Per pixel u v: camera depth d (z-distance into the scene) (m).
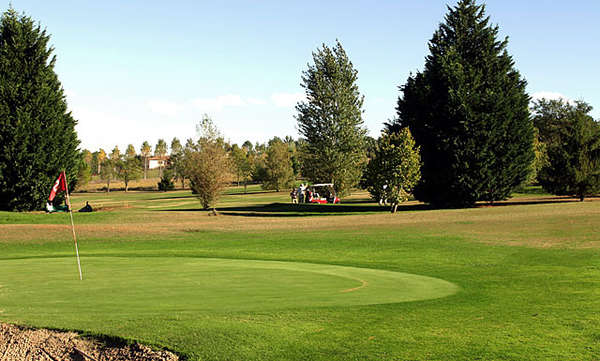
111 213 41.16
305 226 31.05
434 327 8.10
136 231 29.50
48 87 45.16
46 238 27.06
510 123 46.75
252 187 133.38
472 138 45.59
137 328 7.76
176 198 87.12
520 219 29.81
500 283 13.05
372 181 42.47
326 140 65.88
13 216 38.16
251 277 13.48
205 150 45.00
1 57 43.91
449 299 10.52
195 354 6.77
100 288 11.60
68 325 7.98
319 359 6.60
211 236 27.20
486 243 21.73
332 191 62.88
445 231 26.02
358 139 66.25
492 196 47.12
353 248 21.70
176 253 20.89
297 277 13.48
